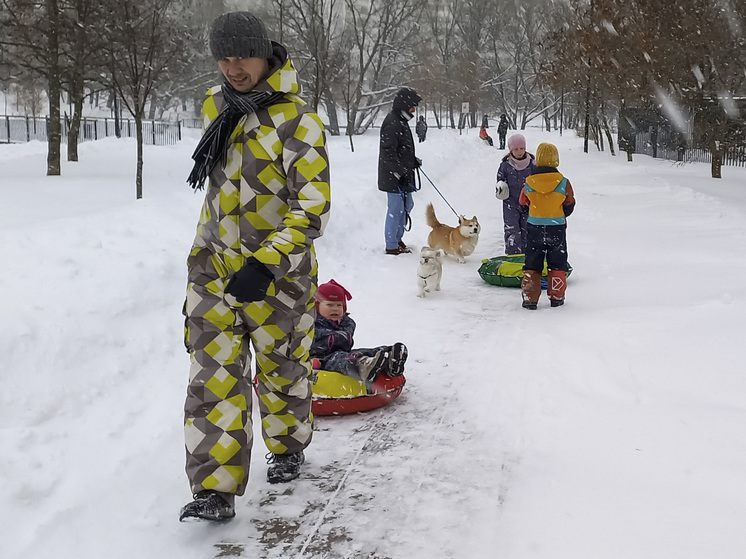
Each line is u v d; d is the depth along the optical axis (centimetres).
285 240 327
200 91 6241
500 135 4634
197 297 354
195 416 352
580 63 3288
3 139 4128
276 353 374
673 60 1945
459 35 7975
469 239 1045
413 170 1064
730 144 2105
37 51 1948
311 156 339
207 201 355
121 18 1444
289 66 349
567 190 762
